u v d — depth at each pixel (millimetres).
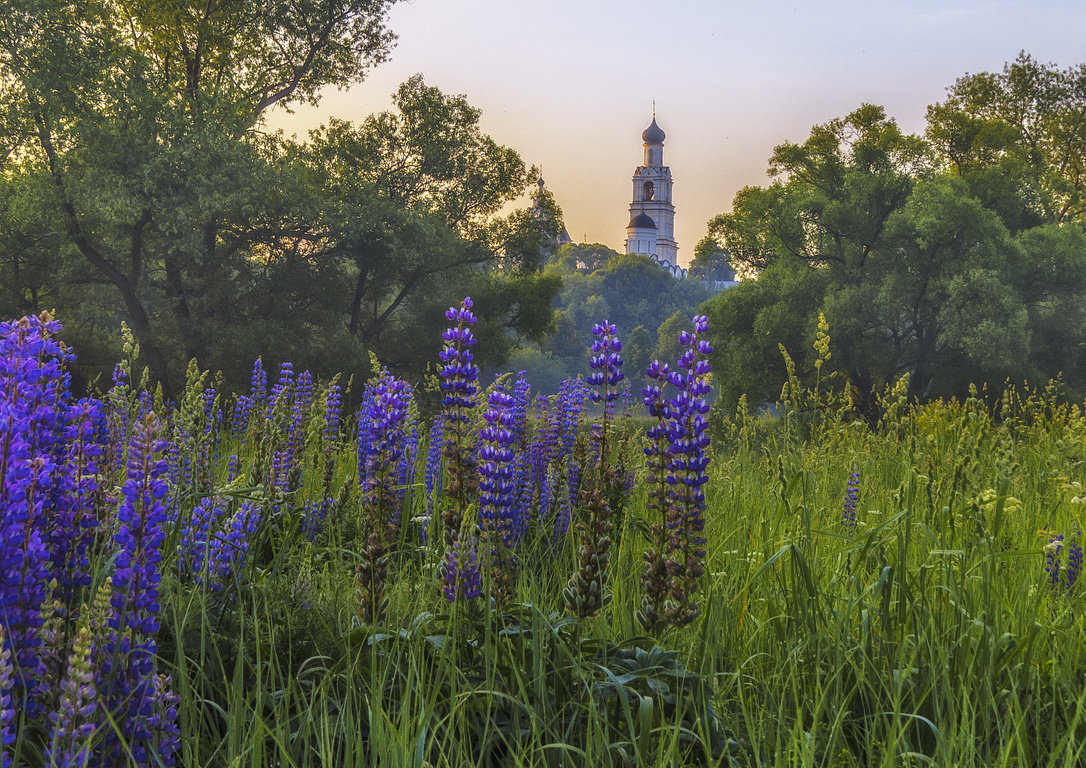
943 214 35719
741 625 3613
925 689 3053
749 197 43094
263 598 3361
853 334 36562
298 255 37531
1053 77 50250
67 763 2016
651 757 2705
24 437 2588
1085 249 37688
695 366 3721
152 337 30656
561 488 5176
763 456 7480
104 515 2857
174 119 31062
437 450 5922
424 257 38812
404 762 2285
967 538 4250
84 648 2100
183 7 34906
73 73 29641
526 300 44094
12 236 32656
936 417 9570
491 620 3182
